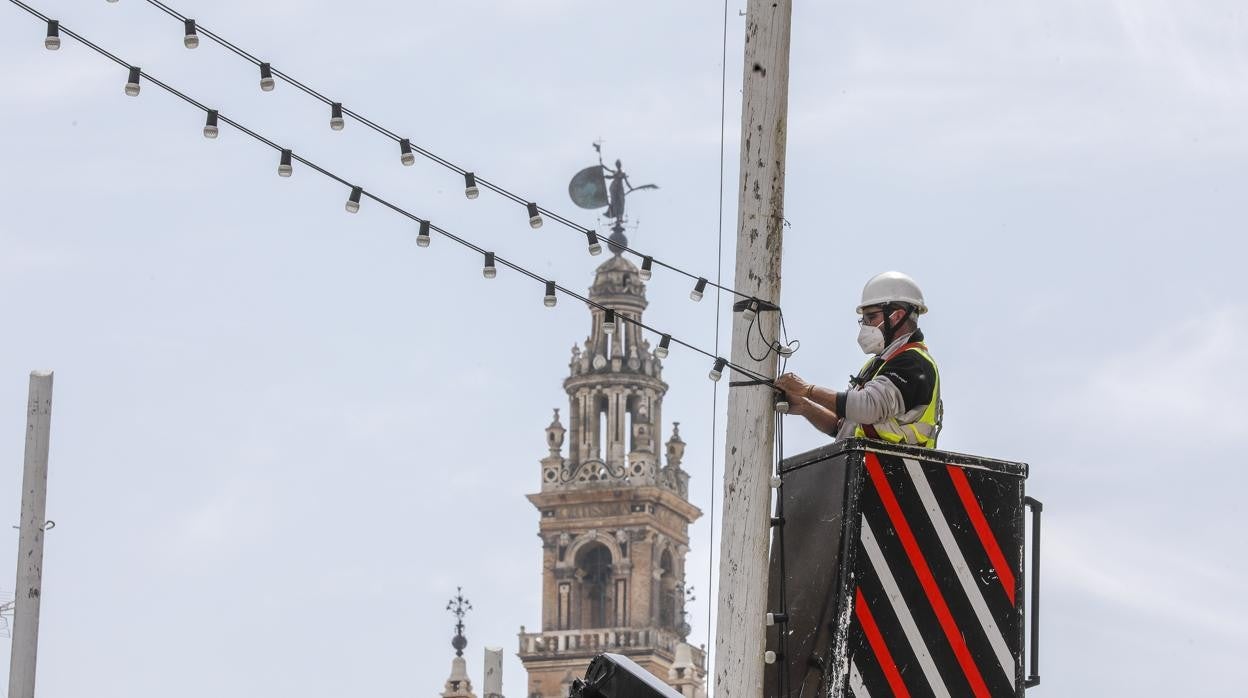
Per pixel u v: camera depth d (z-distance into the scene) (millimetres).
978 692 20641
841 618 20500
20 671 49531
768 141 25188
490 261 25250
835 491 20859
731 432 24156
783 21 25438
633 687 20344
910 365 21875
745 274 24766
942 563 20750
